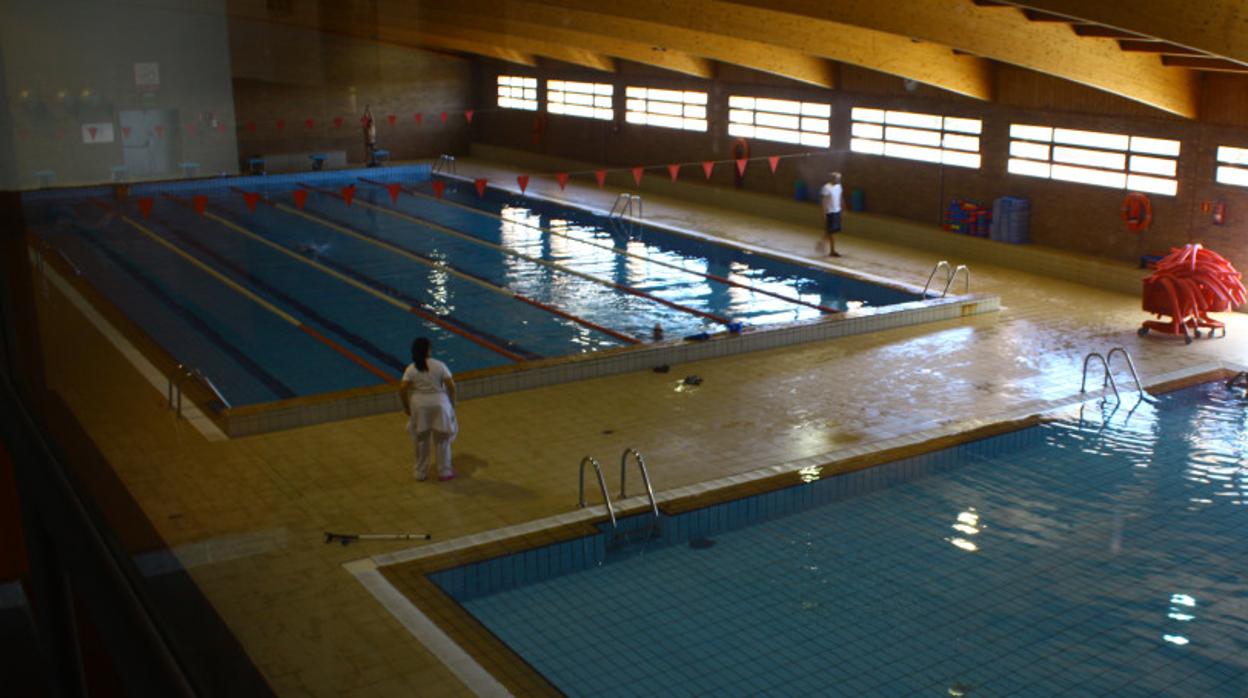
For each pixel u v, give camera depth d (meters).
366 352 11.91
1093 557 7.25
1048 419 9.88
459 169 26.45
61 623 2.04
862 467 8.62
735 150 22.16
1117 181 15.33
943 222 18.16
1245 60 9.36
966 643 6.18
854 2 12.45
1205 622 6.36
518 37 21.28
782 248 17.73
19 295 1.88
